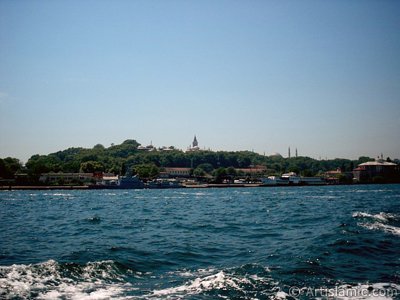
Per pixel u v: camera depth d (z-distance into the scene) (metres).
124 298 20.38
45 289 21.55
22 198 148.62
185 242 38.59
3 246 36.72
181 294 21.05
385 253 30.89
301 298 20.28
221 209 89.38
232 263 28.77
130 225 55.19
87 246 35.66
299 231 45.84
